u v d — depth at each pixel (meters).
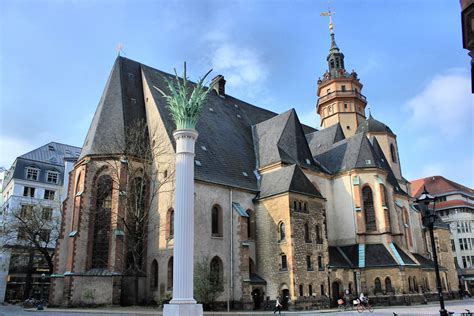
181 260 23.45
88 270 38.53
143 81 50.16
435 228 63.84
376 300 42.75
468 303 46.06
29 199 68.44
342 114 71.62
